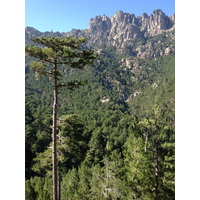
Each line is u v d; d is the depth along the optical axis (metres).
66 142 14.45
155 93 123.00
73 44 10.58
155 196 11.02
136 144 12.04
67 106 104.81
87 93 136.38
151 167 11.54
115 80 177.00
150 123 11.99
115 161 15.30
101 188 15.84
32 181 24.84
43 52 9.38
